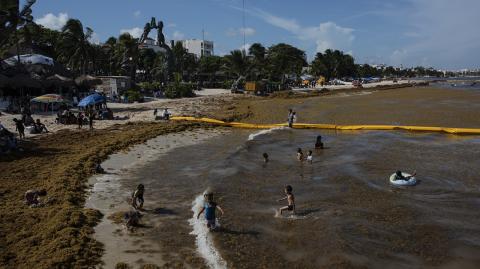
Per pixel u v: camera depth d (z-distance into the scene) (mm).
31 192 19516
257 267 13961
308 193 21578
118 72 102375
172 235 16531
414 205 19562
